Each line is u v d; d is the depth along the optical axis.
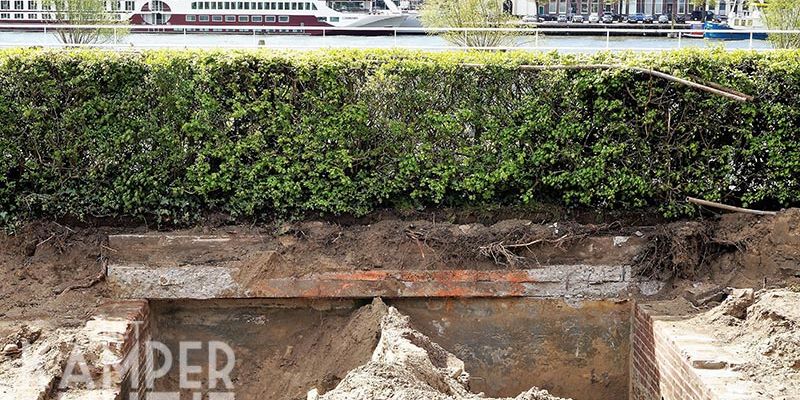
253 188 14.73
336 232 14.48
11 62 14.28
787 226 13.91
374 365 10.44
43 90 14.33
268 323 14.27
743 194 15.02
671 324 12.62
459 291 14.12
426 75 14.79
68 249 14.23
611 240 14.31
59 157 14.48
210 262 14.15
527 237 14.24
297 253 14.30
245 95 14.62
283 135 14.72
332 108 14.71
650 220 15.06
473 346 14.34
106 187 14.66
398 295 14.12
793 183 14.94
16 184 14.63
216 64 14.48
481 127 14.91
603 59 14.99
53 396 10.76
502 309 14.28
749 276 13.96
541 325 14.30
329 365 13.66
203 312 14.25
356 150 14.88
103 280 13.98
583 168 14.81
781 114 14.69
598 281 14.21
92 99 14.44
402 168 14.84
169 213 14.66
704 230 14.37
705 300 13.46
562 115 14.77
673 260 14.11
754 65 14.77
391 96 14.84
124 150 14.56
